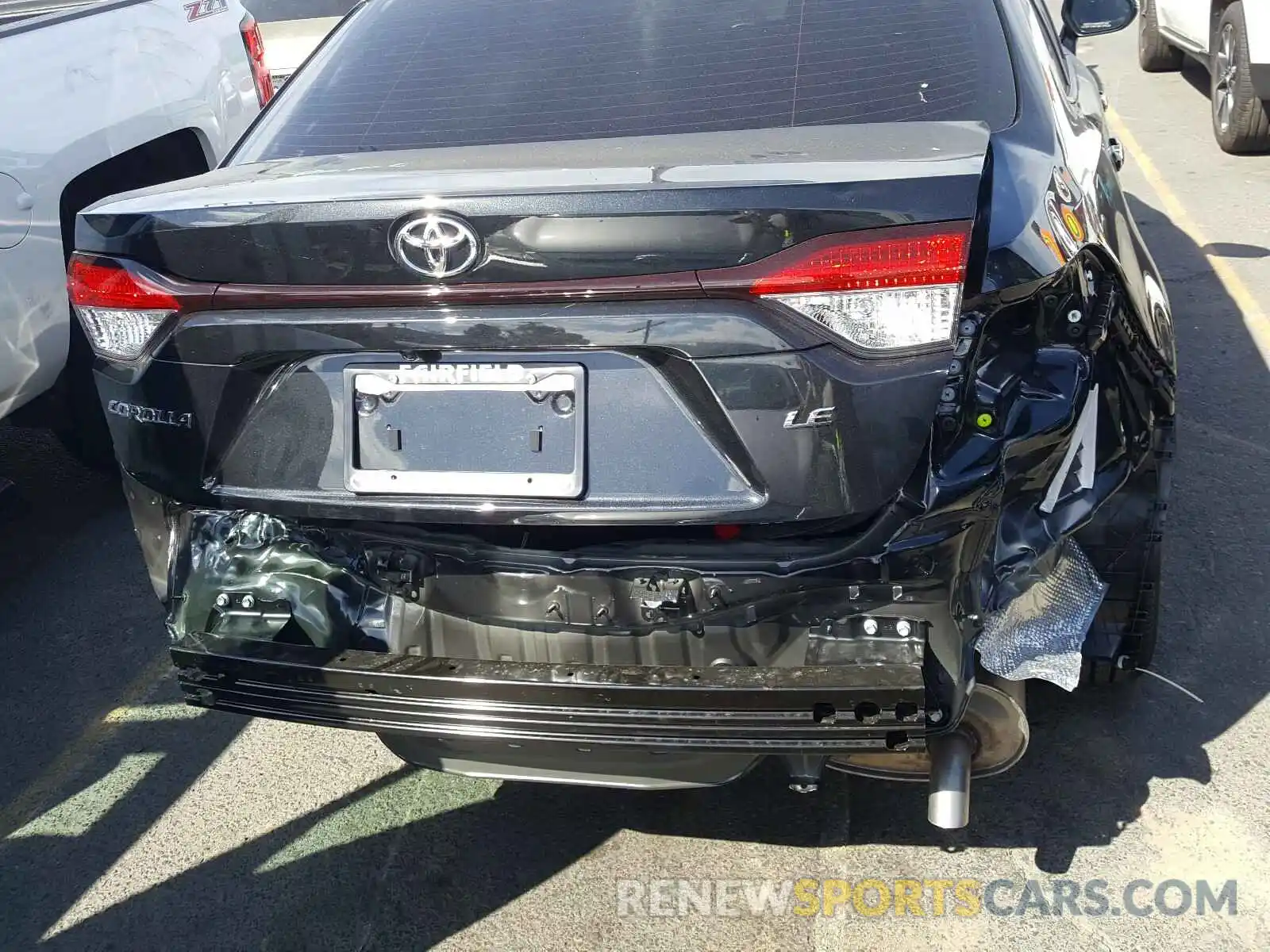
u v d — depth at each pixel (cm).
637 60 256
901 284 183
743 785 277
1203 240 582
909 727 192
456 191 191
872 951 231
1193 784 264
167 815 288
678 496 197
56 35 402
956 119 233
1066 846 251
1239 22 668
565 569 210
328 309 204
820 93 241
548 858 262
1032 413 204
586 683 200
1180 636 310
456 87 262
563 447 201
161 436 226
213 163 482
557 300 192
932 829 258
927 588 194
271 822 281
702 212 184
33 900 265
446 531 220
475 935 244
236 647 224
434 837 271
